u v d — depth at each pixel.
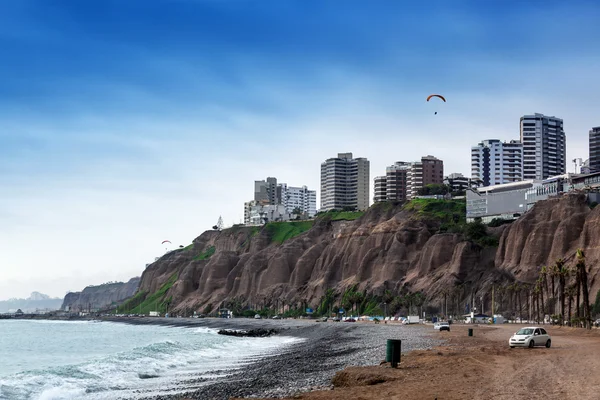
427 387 33.53
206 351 89.12
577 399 27.53
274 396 38.12
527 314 178.38
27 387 49.78
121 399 42.53
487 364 44.38
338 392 33.75
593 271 168.75
